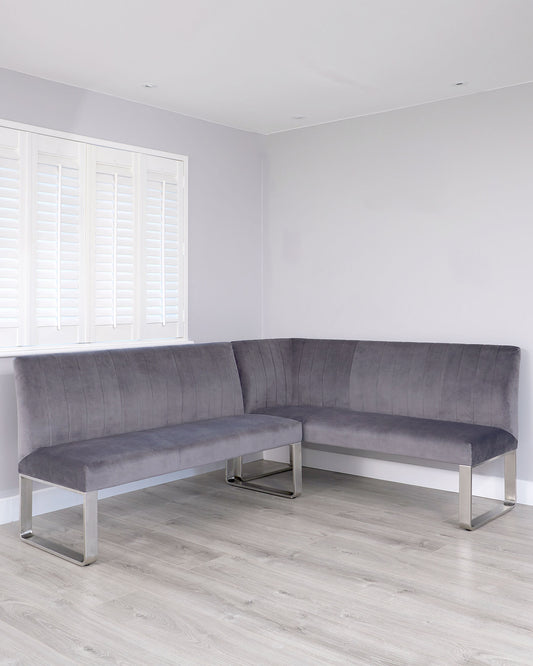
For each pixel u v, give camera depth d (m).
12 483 3.65
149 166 4.28
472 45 3.25
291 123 4.72
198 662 2.21
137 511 3.79
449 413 3.96
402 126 4.35
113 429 3.65
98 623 2.47
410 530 3.46
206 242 4.66
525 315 3.91
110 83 3.82
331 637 2.37
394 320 4.44
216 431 3.67
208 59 3.44
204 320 4.66
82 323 3.95
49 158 3.78
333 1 2.77
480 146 4.04
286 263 4.96
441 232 4.21
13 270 3.64
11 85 3.59
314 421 4.09
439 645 2.31
